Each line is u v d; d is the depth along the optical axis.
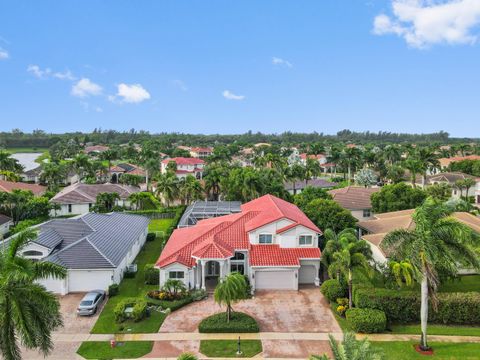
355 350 19.80
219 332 31.14
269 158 104.38
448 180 97.25
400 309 32.81
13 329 19.47
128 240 47.78
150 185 112.81
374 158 122.44
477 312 32.47
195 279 39.97
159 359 27.27
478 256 30.06
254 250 41.38
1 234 59.19
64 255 39.34
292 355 27.92
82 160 108.62
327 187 105.88
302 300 37.50
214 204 68.12
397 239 28.47
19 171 107.81
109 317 33.72
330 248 35.28
